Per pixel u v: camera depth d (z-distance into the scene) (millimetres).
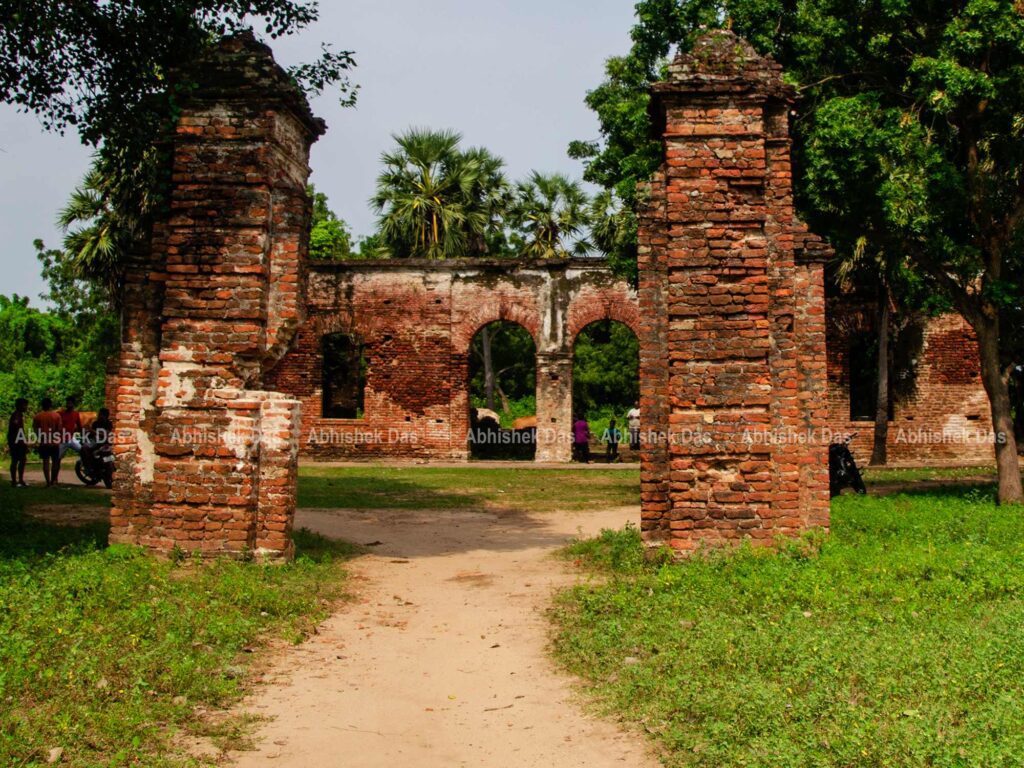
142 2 9852
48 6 9484
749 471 8852
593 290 28266
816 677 5145
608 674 5914
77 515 13461
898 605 6871
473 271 28594
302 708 5422
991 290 14922
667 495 9414
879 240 14961
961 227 15609
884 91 14797
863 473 22688
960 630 6043
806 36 14344
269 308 9398
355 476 22656
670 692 5270
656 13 16781
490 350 41781
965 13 12969
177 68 9328
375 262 28594
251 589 7746
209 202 9273
